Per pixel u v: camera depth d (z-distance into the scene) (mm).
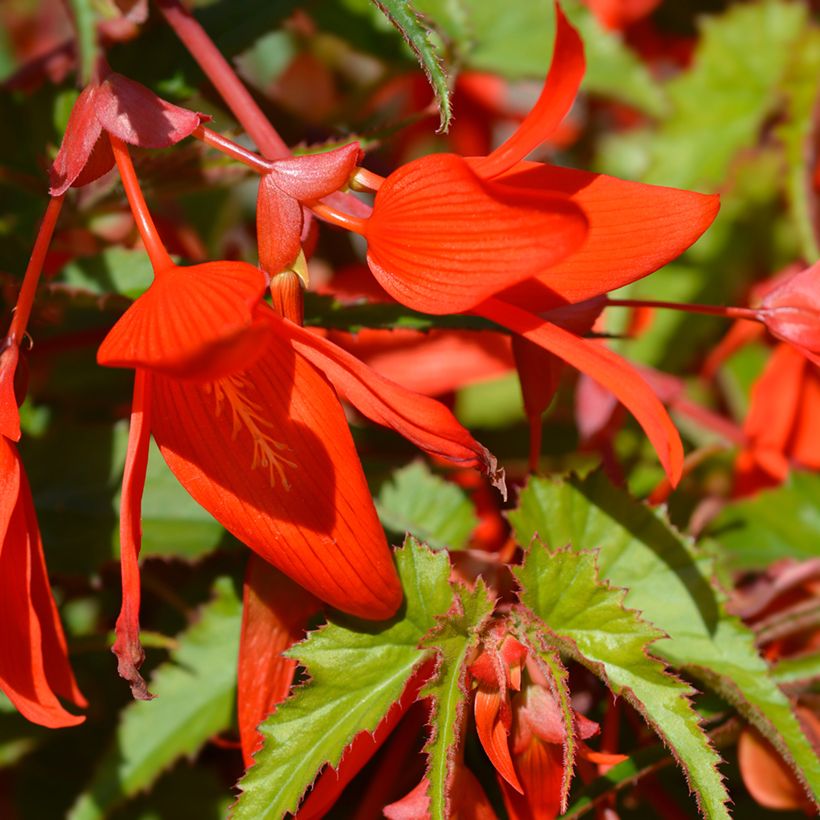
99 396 607
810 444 639
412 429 502
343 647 531
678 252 514
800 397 636
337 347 502
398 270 504
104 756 567
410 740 566
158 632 588
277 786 523
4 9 945
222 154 575
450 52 646
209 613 577
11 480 511
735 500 630
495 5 686
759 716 542
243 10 608
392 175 506
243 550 574
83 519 577
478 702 525
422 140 738
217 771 598
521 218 490
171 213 666
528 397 549
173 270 500
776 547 623
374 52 667
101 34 570
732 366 684
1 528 507
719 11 746
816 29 664
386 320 557
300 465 506
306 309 559
